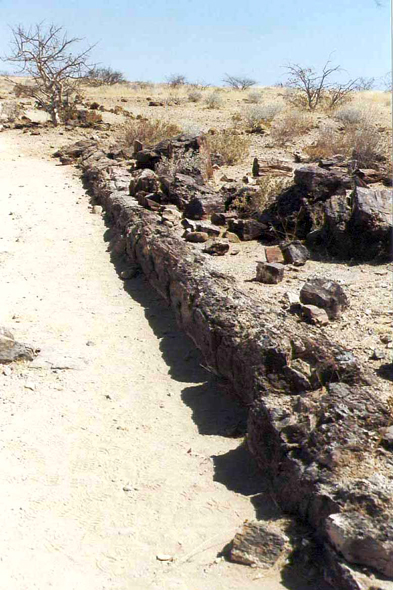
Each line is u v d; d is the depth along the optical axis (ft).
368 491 13.88
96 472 18.90
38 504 17.53
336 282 28.99
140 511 17.03
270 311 23.41
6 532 16.48
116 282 35.73
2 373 25.20
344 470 14.92
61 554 15.64
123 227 41.73
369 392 17.34
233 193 45.80
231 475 18.19
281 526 15.15
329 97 108.58
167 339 27.84
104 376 24.93
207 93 132.05
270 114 87.71
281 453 16.51
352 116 82.99
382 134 70.95
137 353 26.84
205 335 24.17
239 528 15.98
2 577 14.93
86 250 41.63
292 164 55.93
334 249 35.68
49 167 68.59
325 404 16.87
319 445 15.61
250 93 116.67
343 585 13.00
